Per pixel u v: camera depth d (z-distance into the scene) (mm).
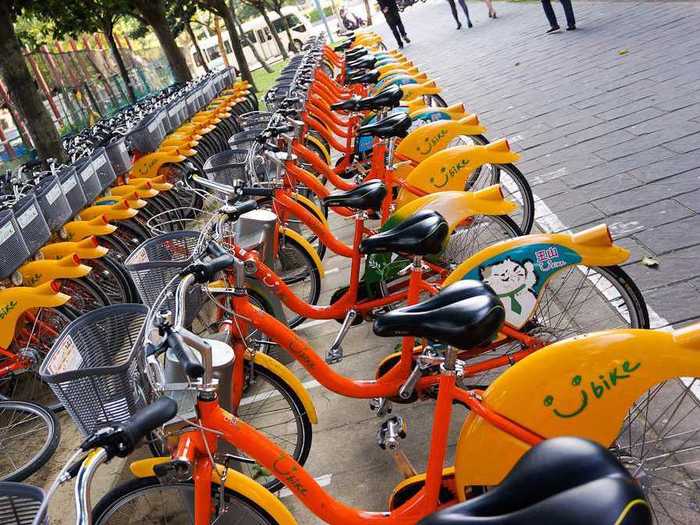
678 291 3521
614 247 2879
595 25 11695
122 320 3420
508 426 2127
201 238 3047
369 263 3646
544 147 6371
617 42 9648
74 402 2918
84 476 1625
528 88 8938
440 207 3570
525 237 2928
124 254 5844
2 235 4672
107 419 2939
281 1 28656
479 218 3938
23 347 4676
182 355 1951
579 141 6203
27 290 4445
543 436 2129
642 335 2111
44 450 3742
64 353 3170
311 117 6363
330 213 7004
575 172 5508
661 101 6434
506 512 1048
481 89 9930
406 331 2037
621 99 6957
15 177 6527
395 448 2275
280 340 2932
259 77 25250
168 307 3021
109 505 2291
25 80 7785
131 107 11133
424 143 4875
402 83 7141
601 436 2131
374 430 3410
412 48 17922
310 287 4523
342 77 9336
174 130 8984
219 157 6078
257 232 3842
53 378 2857
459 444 2193
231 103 10672
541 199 5191
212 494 2205
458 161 4285
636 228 4270
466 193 3627
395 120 4320
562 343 2145
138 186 6504
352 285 3652
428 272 3709
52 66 16141
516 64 10797
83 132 9203
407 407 3490
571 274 3895
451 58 14031
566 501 941
